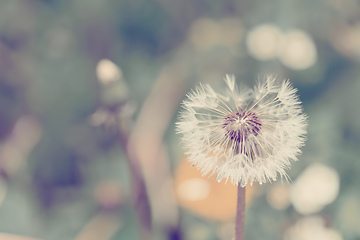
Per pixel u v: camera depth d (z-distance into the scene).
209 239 0.50
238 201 0.26
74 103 0.65
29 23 0.67
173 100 0.63
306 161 0.55
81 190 0.60
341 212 0.51
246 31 0.66
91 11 0.67
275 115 0.25
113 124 0.39
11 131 0.64
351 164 0.54
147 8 0.68
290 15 0.64
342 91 0.60
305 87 0.62
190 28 0.68
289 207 0.52
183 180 0.47
